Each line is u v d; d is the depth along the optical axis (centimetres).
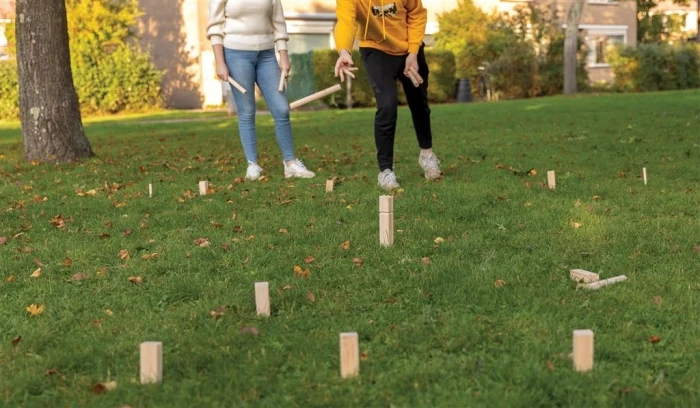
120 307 355
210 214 539
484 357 283
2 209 585
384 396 254
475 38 2539
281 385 264
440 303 342
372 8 594
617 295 341
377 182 649
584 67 2684
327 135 1159
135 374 275
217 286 371
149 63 2169
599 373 262
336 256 421
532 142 961
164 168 802
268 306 333
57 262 428
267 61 696
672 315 318
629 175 661
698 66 2795
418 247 430
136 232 493
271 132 1248
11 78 1984
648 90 2720
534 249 424
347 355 266
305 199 579
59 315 345
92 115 2077
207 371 278
